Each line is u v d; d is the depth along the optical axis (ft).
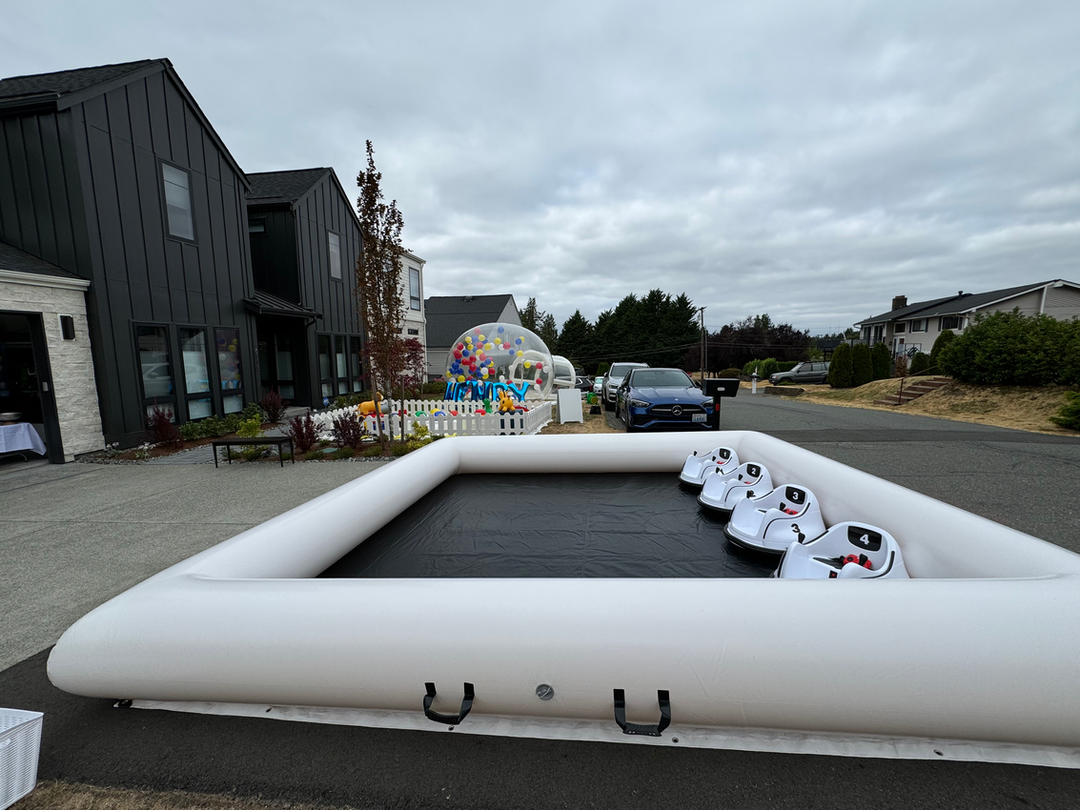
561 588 6.29
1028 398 38.91
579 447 17.28
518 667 5.87
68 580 11.77
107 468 23.88
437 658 5.99
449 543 11.82
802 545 9.05
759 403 55.06
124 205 27.45
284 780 5.70
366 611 6.27
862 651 5.47
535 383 37.17
